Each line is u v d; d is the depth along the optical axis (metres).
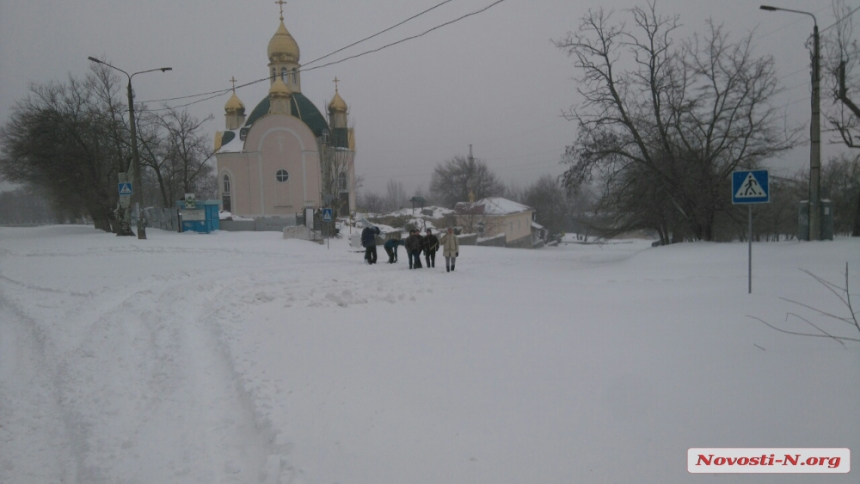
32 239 29.06
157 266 17.33
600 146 24.42
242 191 53.97
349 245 32.06
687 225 24.61
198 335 8.43
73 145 35.53
